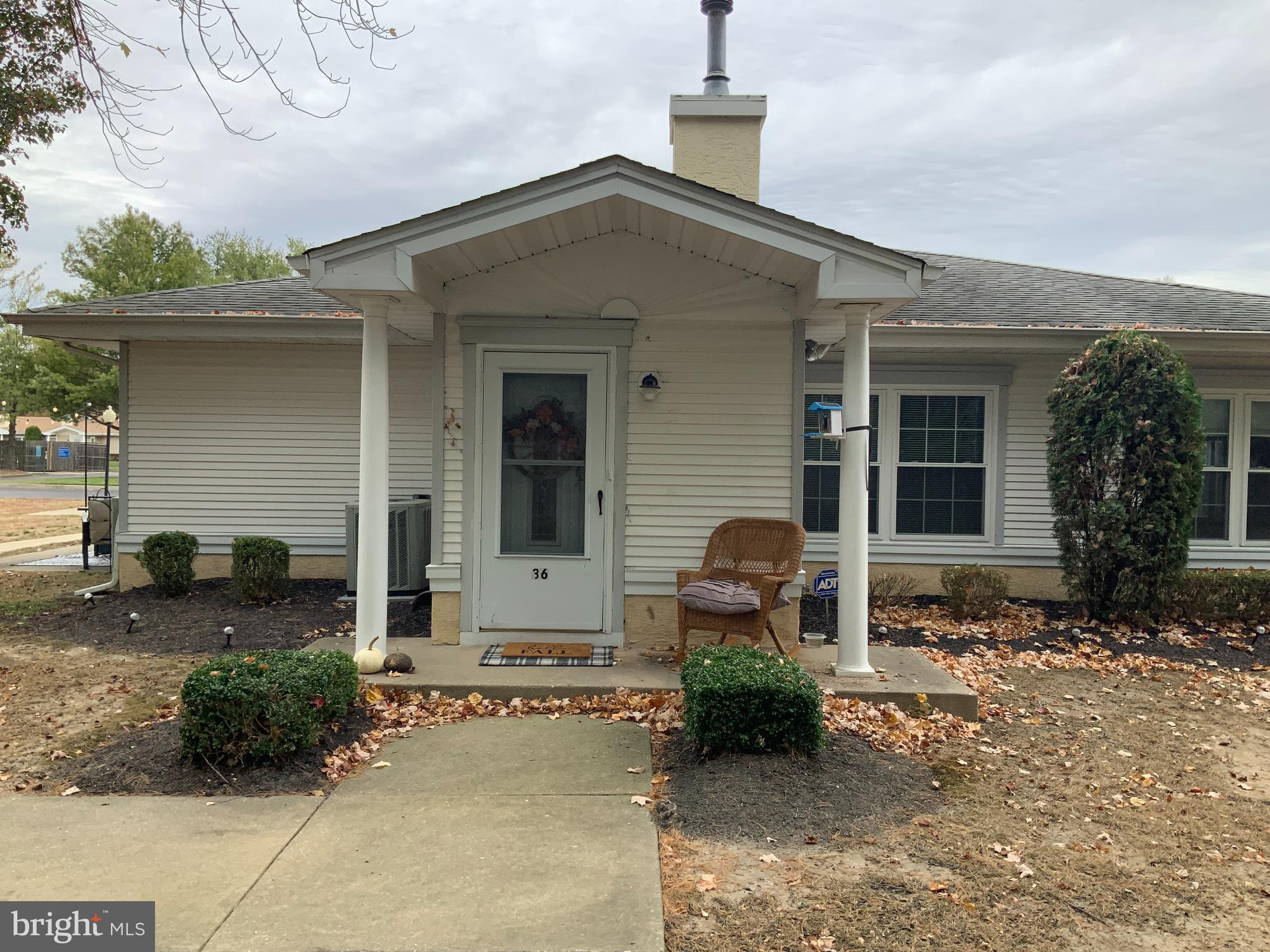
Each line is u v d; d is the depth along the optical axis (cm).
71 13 491
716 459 649
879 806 402
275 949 278
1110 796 434
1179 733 542
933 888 327
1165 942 298
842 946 288
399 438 981
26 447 4666
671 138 805
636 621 649
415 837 363
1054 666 694
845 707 527
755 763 430
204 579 976
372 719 508
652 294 639
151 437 976
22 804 392
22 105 823
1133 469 787
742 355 646
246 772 424
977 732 526
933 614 866
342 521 990
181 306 933
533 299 636
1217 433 970
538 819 381
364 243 531
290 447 985
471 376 636
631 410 647
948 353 944
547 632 648
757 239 532
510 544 648
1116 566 798
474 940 285
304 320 879
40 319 892
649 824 377
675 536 650
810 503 967
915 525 970
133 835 360
